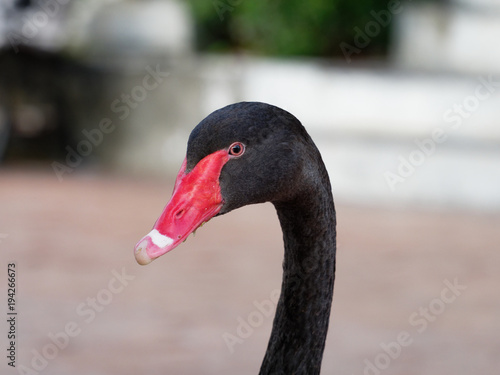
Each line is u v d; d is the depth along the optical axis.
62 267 8.58
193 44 15.12
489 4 13.22
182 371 5.87
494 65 13.14
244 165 2.77
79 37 14.88
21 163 14.56
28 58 14.66
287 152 2.79
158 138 14.14
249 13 14.80
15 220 10.52
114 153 14.41
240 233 10.55
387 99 12.66
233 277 8.41
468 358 6.23
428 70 13.34
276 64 13.54
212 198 2.75
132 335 6.67
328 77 12.93
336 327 6.92
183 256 9.34
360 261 8.97
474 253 9.38
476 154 12.11
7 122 14.80
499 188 12.00
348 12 14.76
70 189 12.79
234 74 13.57
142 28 14.77
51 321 6.96
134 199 12.11
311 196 2.85
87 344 6.42
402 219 11.20
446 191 12.20
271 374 3.03
